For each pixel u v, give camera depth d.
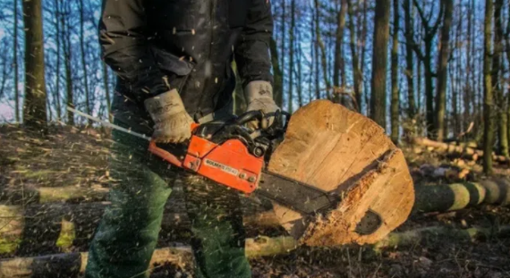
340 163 1.87
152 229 2.13
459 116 20.62
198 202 2.20
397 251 3.57
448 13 12.05
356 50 13.85
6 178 4.00
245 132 1.90
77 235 3.39
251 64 2.19
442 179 6.04
